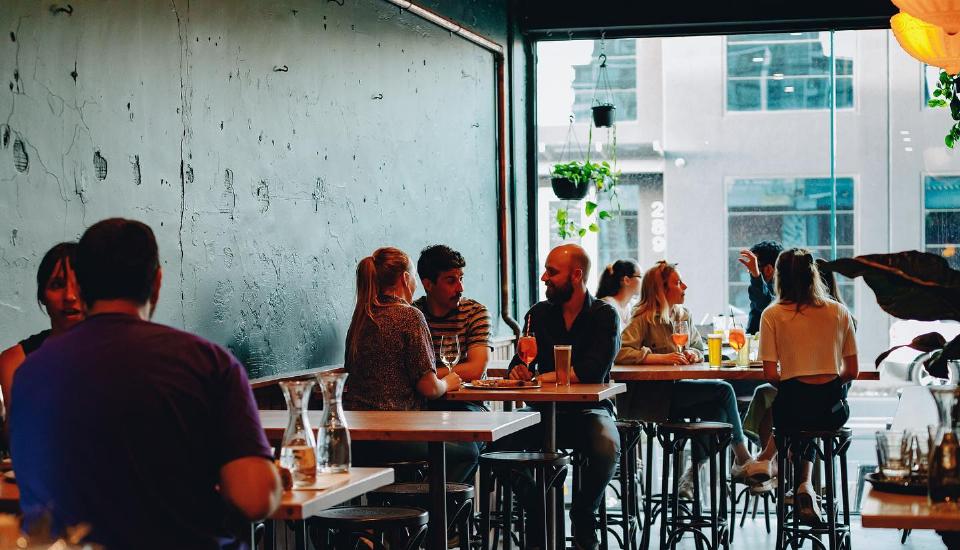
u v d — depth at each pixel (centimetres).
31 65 318
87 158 341
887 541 607
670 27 761
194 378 211
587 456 503
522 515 491
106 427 205
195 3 398
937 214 750
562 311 526
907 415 733
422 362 426
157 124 376
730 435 546
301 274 477
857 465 726
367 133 543
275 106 455
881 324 750
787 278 541
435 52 632
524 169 778
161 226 377
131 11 362
